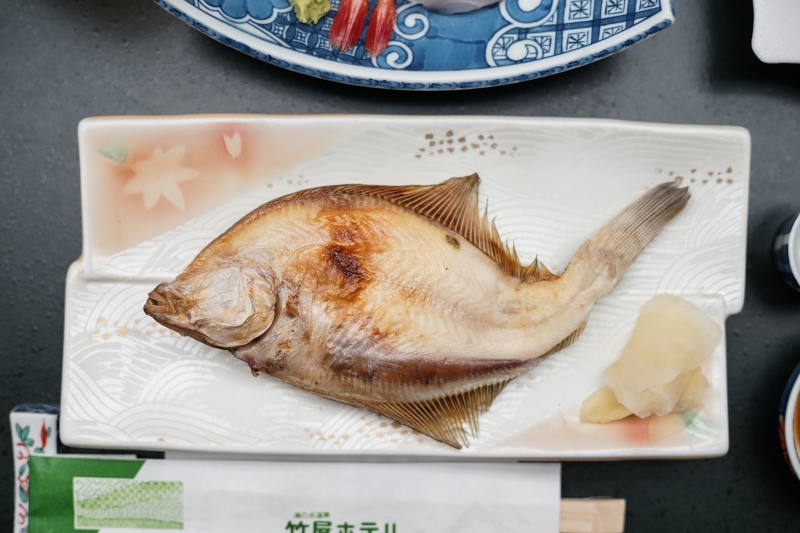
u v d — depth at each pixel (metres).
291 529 0.52
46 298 0.53
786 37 0.52
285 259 0.49
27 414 0.52
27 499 0.52
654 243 0.52
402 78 0.51
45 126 0.53
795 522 0.54
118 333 0.52
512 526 0.52
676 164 0.52
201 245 0.52
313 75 0.52
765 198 0.53
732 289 0.52
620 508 0.53
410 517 0.52
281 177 0.52
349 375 0.49
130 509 0.52
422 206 0.51
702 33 0.53
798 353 0.53
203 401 0.52
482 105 0.53
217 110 0.53
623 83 0.53
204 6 0.51
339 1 0.51
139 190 0.52
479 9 0.52
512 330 0.50
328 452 0.51
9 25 0.53
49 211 0.53
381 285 0.49
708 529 0.54
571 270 0.51
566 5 0.52
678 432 0.52
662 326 0.51
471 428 0.51
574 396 0.52
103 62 0.53
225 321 0.48
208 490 0.52
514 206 0.52
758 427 0.53
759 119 0.53
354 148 0.52
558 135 0.52
